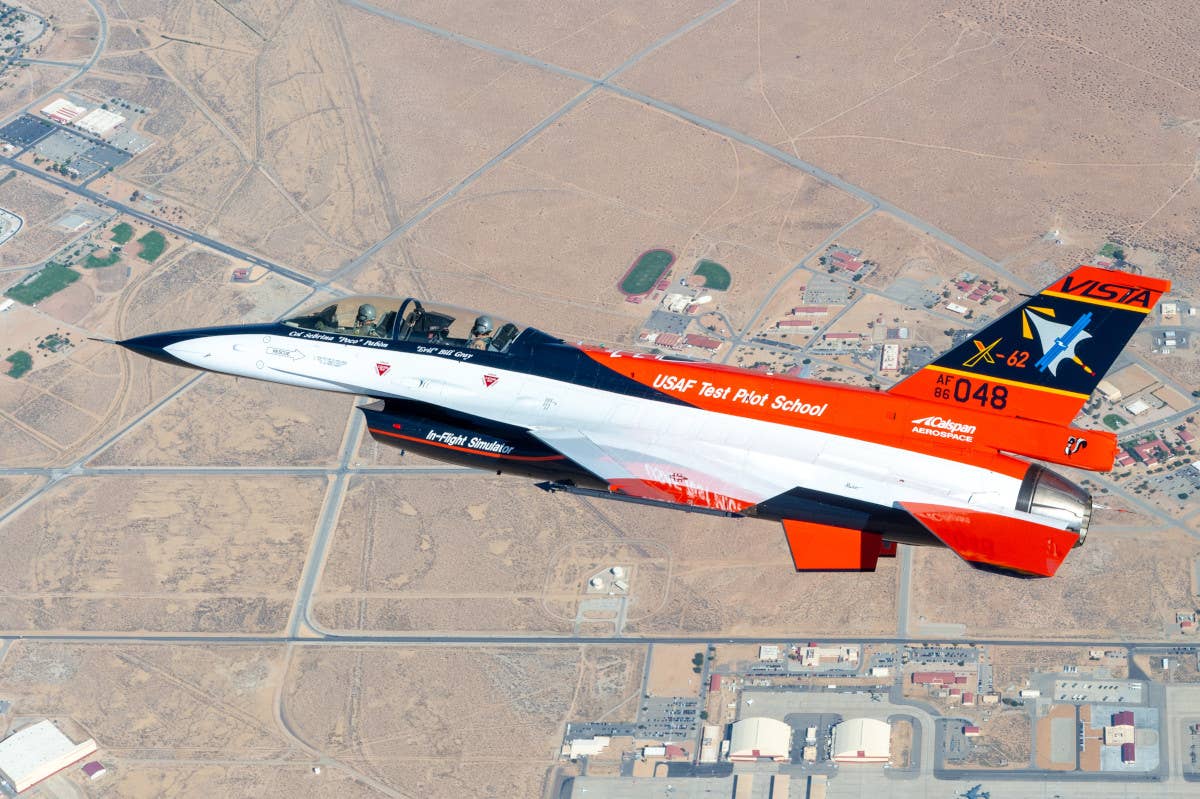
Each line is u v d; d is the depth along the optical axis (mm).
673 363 38031
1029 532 32594
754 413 36219
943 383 34500
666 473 36000
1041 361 33500
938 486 33688
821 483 34688
